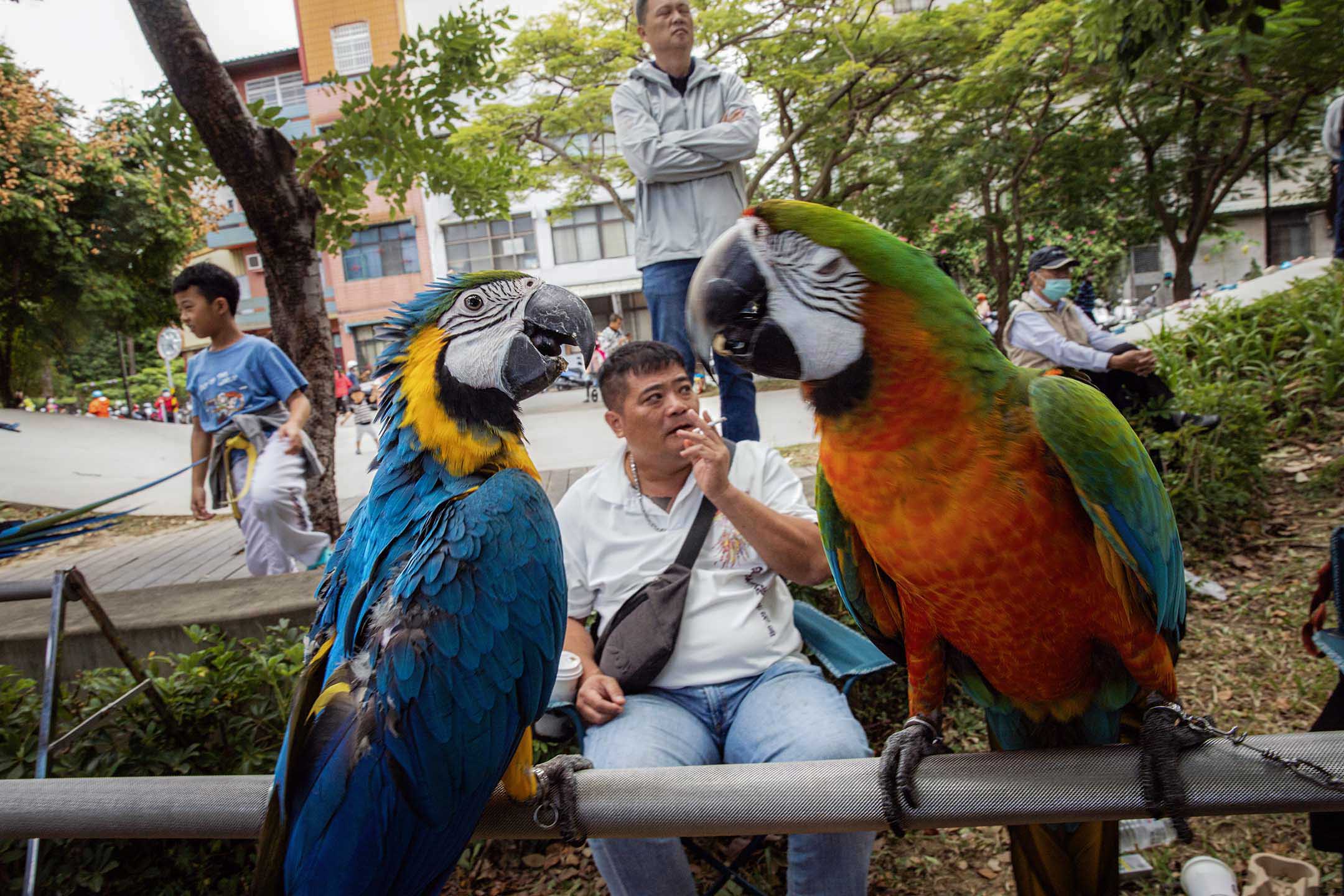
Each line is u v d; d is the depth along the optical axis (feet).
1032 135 49.37
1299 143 51.78
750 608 8.91
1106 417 5.17
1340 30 36.88
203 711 9.85
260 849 4.28
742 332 5.24
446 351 5.91
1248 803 4.19
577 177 64.75
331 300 102.27
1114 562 5.07
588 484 9.53
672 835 4.73
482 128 52.65
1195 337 23.59
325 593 5.66
